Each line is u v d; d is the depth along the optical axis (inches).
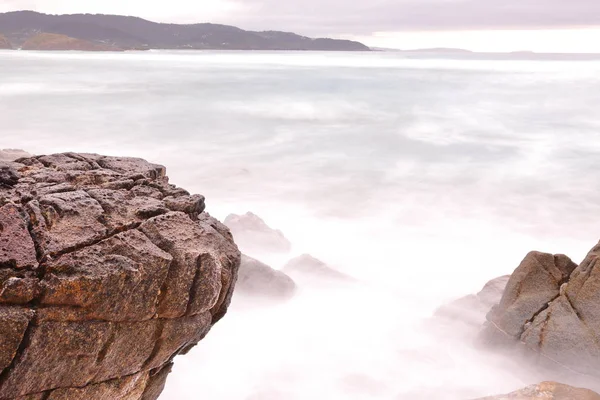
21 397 250.7
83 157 378.0
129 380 288.7
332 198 1542.8
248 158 1999.3
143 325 280.1
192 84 4808.1
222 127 2618.1
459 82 5516.7
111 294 260.8
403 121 2896.2
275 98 3814.0
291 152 2123.5
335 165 1926.7
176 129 2527.1
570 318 545.3
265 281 767.7
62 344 252.2
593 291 538.0
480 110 3344.0
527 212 1441.9
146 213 306.2
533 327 565.6
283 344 669.9
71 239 270.7
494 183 1722.4
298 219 1348.4
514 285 598.2
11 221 266.8
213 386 588.4
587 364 526.9
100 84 4586.6
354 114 3125.0
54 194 297.1
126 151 2059.5
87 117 2728.8
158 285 277.0
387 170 1868.8
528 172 1847.9
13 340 239.3
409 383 588.4
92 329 259.3
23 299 244.2
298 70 7401.6
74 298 252.5
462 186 1697.8
